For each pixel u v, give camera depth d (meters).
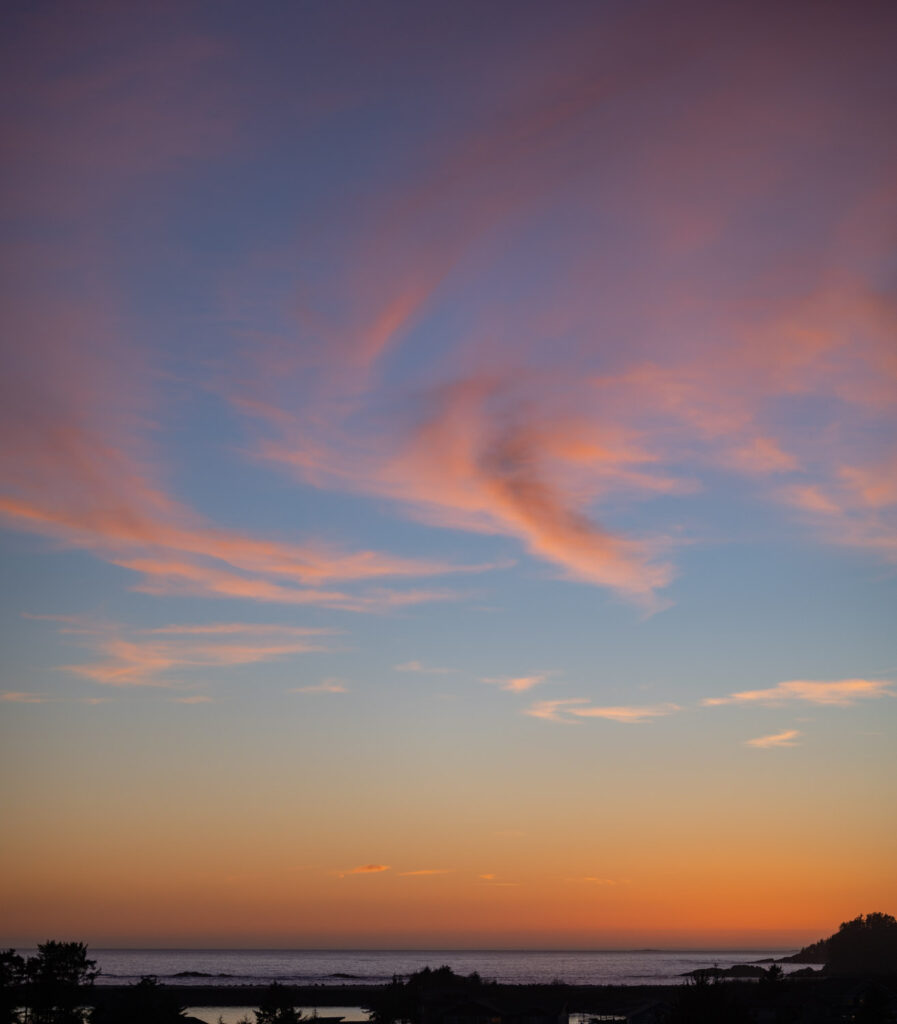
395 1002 155.50
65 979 109.75
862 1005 145.00
